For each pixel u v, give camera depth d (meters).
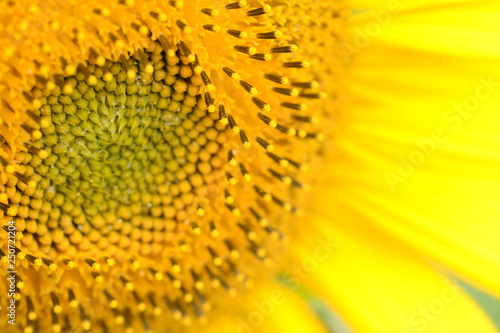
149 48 0.26
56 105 0.26
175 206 0.28
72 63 0.26
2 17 0.25
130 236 0.28
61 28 0.25
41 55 0.25
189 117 0.27
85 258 0.27
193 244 0.29
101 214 0.28
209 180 0.28
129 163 0.28
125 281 0.28
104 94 0.26
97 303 0.28
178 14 0.26
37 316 0.28
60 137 0.27
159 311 0.29
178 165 0.28
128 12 0.26
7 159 0.26
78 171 0.27
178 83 0.27
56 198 0.27
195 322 0.29
